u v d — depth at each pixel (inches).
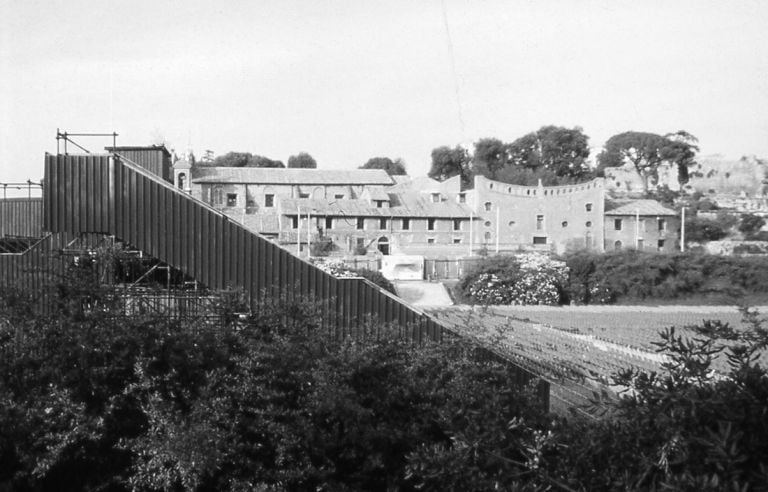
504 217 3078.2
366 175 3427.7
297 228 2874.0
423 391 413.4
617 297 2004.2
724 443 174.4
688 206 3575.3
